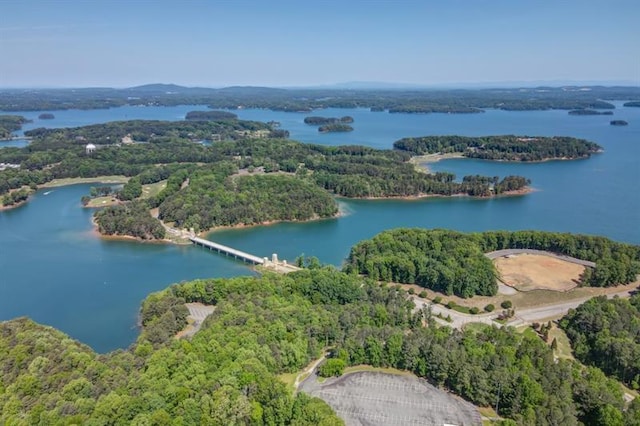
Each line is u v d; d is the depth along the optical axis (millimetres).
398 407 137625
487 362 146250
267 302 185750
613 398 130875
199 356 144750
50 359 148500
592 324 178750
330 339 169625
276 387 132250
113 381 136125
